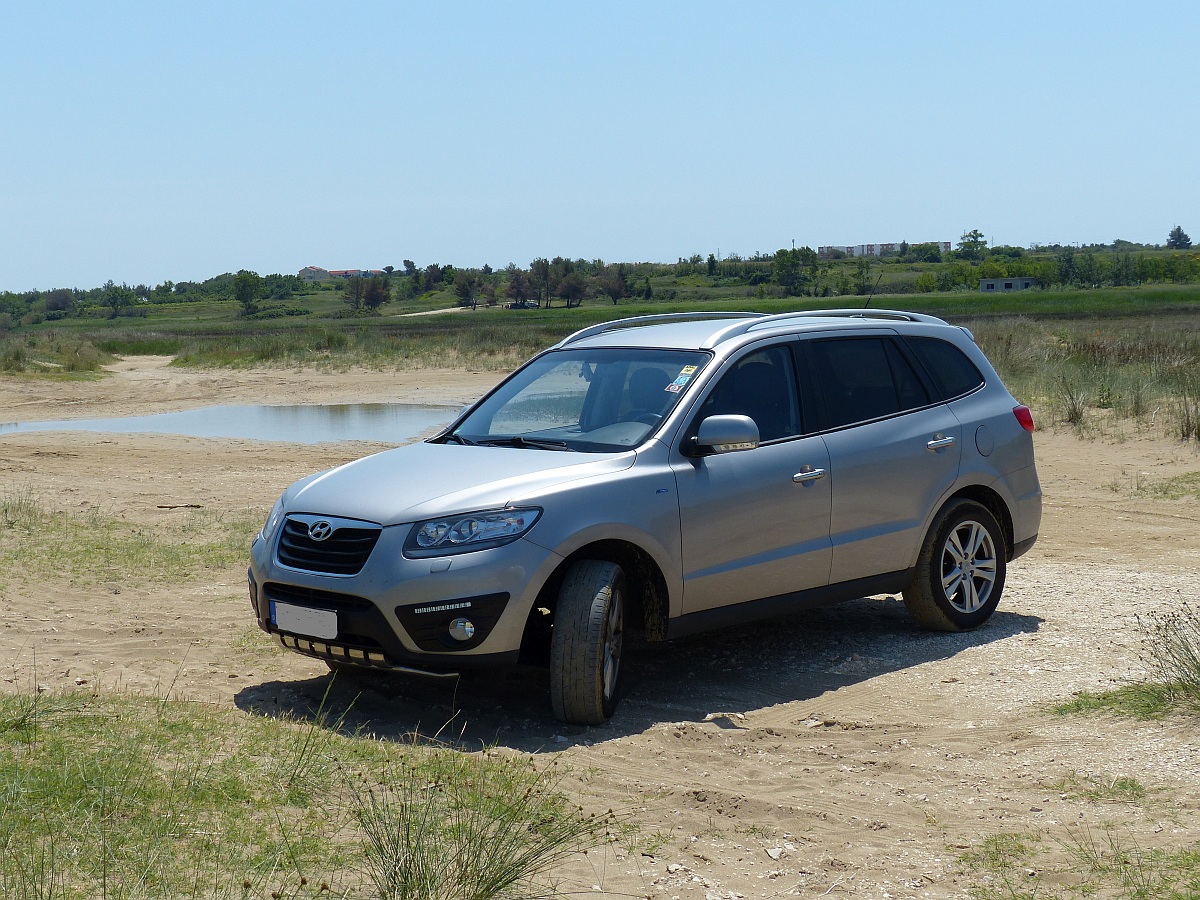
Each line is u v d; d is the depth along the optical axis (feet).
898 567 22.06
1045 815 14.14
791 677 20.80
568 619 17.56
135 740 15.03
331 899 10.96
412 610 16.87
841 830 13.88
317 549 17.85
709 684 20.45
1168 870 12.07
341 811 13.35
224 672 20.89
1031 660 21.08
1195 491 40.01
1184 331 102.53
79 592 26.61
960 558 23.24
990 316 215.31
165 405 85.56
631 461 18.66
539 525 17.30
